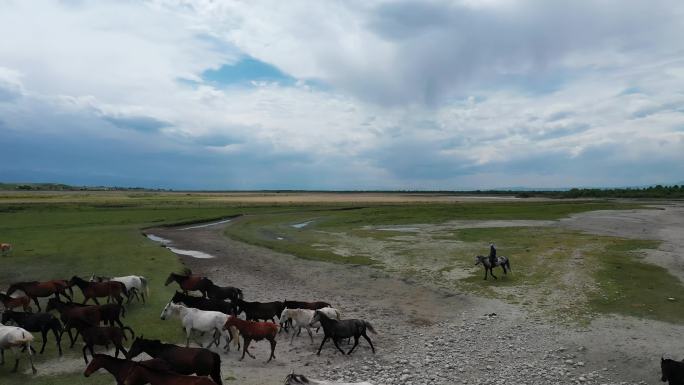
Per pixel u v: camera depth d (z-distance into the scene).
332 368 17.06
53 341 19.34
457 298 27.64
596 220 71.75
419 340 20.30
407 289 30.09
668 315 22.83
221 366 17.22
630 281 29.39
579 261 35.91
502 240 49.47
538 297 26.88
